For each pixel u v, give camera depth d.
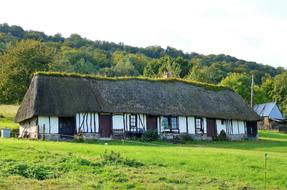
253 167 27.67
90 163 25.22
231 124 62.25
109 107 52.72
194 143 53.06
